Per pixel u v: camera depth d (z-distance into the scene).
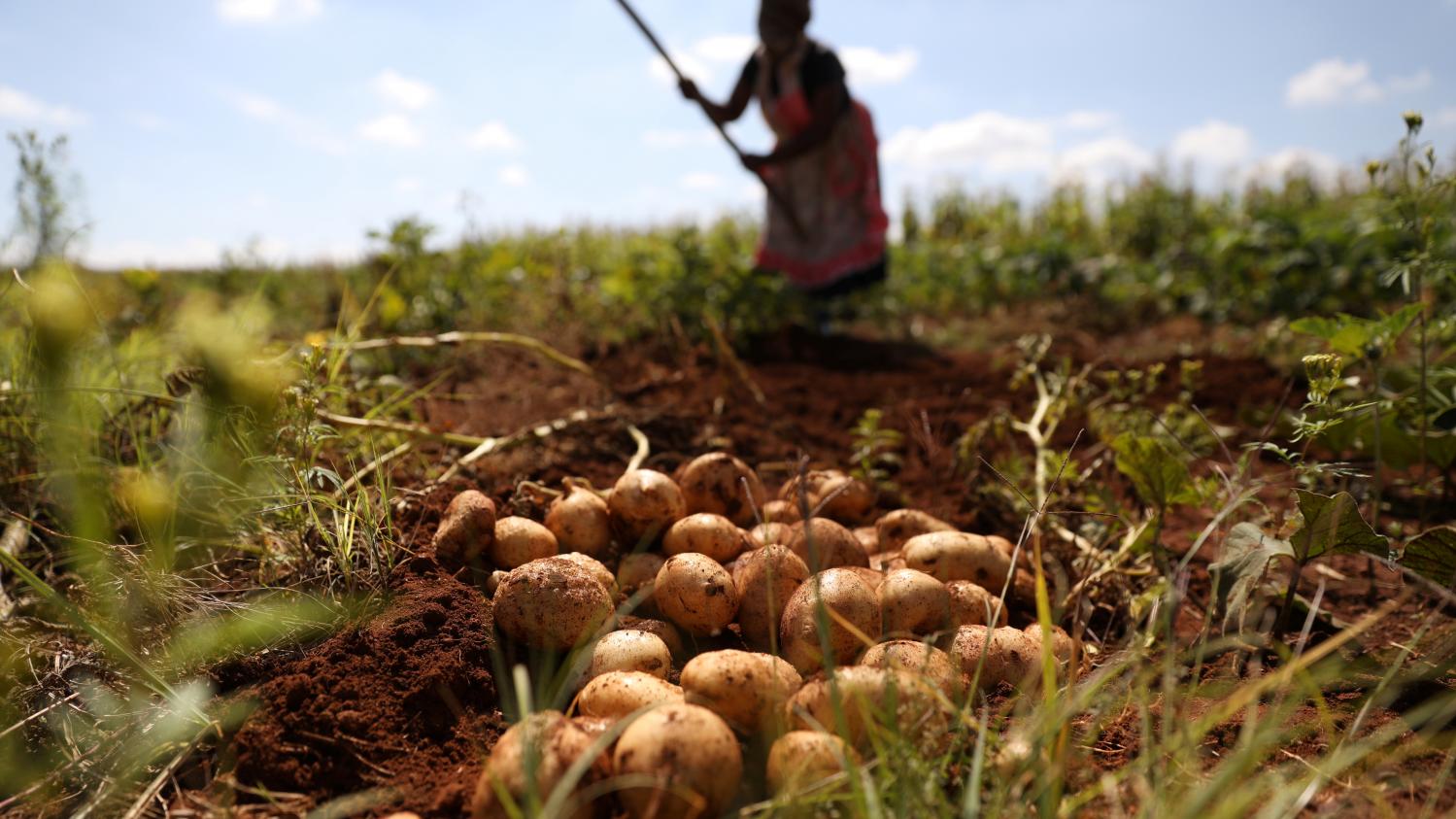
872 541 2.78
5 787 1.82
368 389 3.79
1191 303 8.25
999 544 2.56
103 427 3.01
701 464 2.75
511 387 5.00
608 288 6.66
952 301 9.43
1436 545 2.15
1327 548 2.20
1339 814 1.59
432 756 1.81
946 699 1.72
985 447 4.01
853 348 6.40
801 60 5.86
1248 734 1.58
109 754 1.89
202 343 2.20
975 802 1.37
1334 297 7.55
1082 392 3.93
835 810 1.51
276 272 8.61
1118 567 2.71
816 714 1.68
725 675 1.76
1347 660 2.24
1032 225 13.30
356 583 2.28
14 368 2.91
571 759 1.52
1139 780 1.56
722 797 1.53
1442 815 1.58
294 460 2.39
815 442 4.08
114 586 2.23
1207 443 3.66
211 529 2.65
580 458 3.52
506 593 2.06
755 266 6.63
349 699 1.88
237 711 1.89
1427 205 2.86
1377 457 2.77
